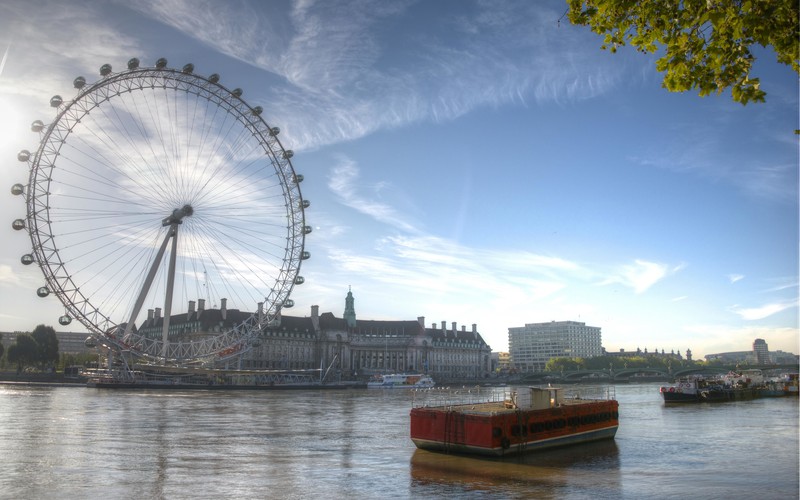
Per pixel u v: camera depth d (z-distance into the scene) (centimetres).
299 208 14438
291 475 4103
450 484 3847
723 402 11981
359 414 9012
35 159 11512
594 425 5662
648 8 1473
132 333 14338
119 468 4284
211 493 3566
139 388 15138
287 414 8894
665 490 3731
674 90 1480
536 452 4972
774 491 3722
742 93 1409
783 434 6525
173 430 6550
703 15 1338
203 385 16288
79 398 11138
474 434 4756
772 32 1359
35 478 3922
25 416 7650
